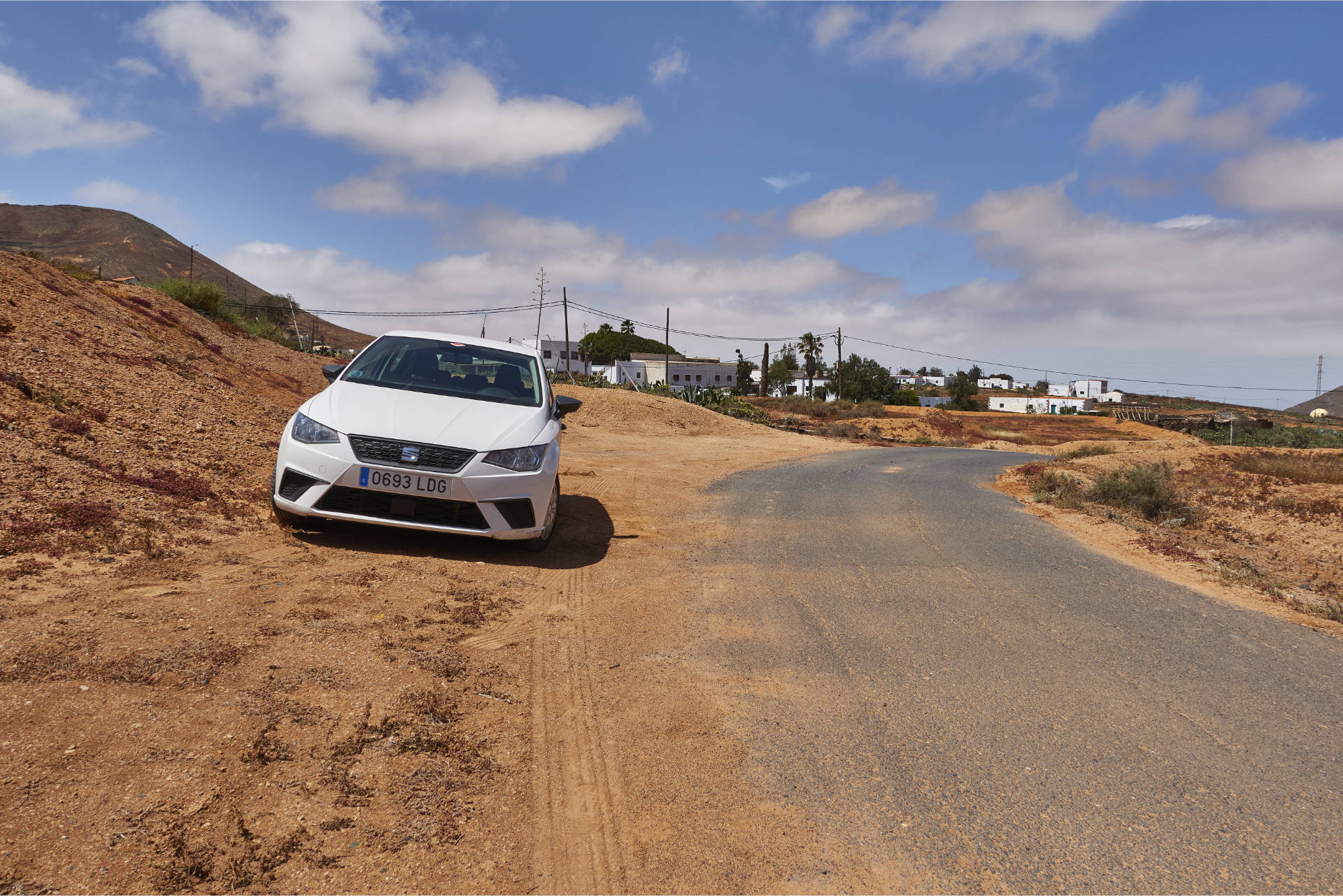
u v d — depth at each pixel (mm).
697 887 2045
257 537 4922
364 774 2367
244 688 2785
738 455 17172
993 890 2092
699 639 4047
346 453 4863
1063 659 4070
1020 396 120625
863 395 87125
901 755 2879
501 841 2166
